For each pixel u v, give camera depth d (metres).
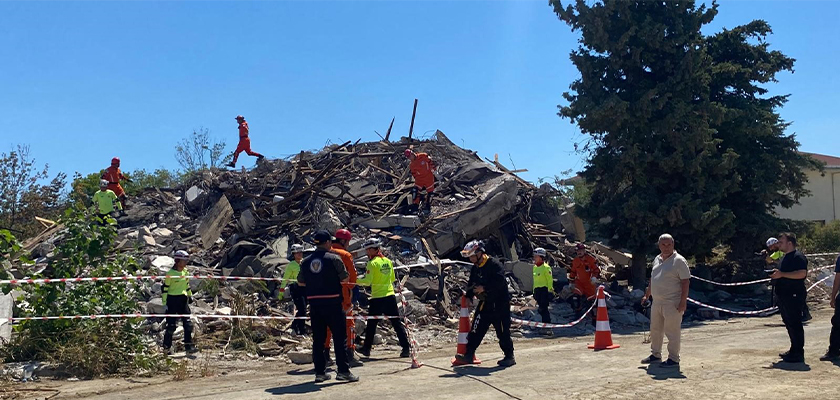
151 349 10.01
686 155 17.08
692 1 17.11
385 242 16.25
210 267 15.41
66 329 9.55
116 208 19.30
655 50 17.30
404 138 23.42
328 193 17.88
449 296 14.82
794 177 19.14
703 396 6.88
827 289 18.31
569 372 8.44
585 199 25.41
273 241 16.19
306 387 7.89
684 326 14.45
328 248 8.26
